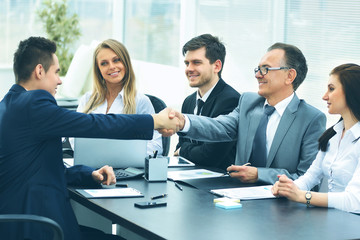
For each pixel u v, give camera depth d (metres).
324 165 3.01
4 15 8.71
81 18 9.15
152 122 2.79
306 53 5.35
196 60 3.87
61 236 2.26
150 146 3.83
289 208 2.62
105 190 2.91
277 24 5.67
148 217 2.42
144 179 3.24
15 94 2.66
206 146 3.71
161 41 8.12
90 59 7.46
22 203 2.54
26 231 2.50
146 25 8.52
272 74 3.33
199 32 7.02
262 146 3.41
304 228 2.30
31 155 2.58
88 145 3.41
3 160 2.56
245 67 6.21
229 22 6.45
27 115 2.57
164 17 8.01
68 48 8.83
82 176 3.00
